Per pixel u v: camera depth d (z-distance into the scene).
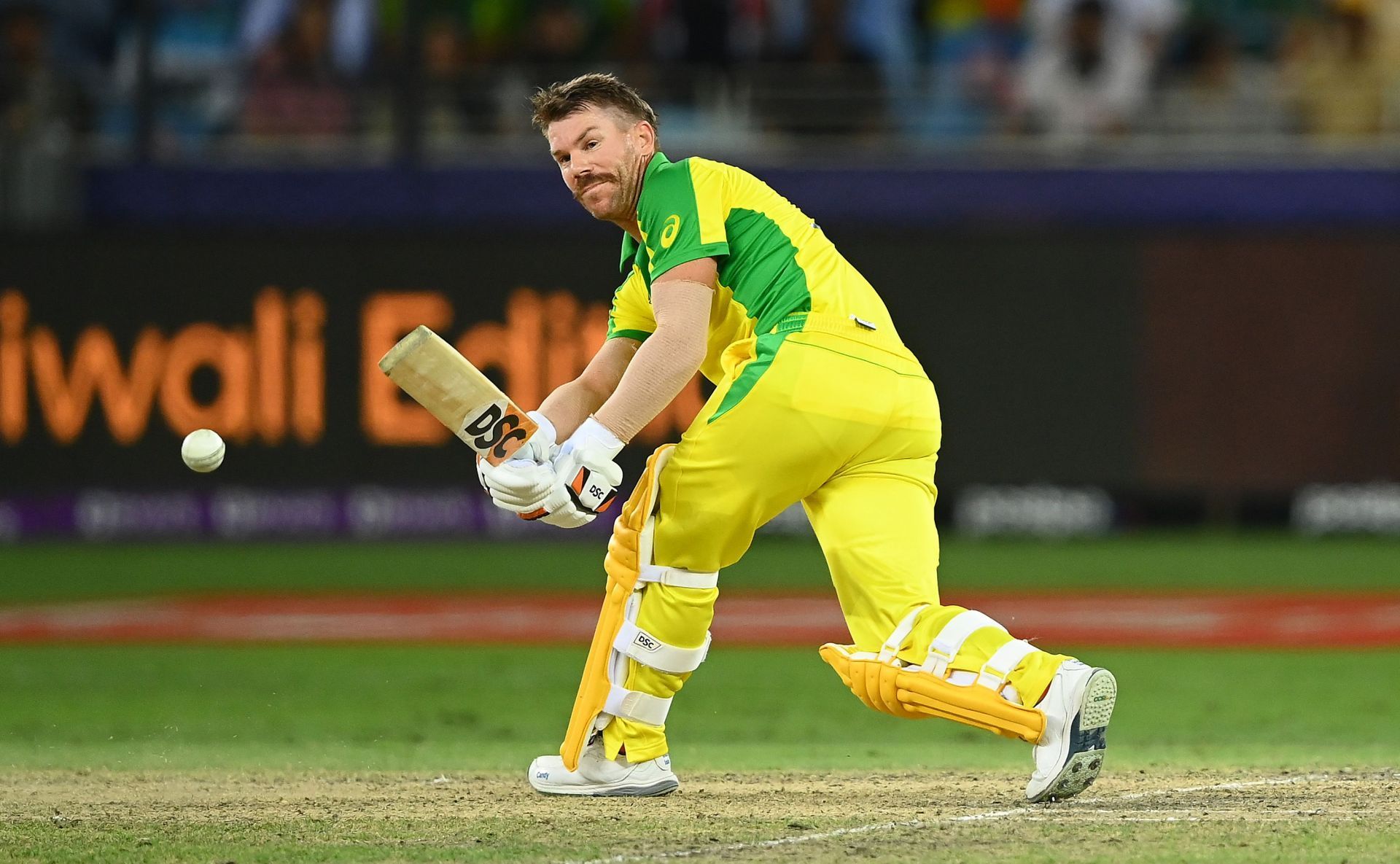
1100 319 47.03
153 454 46.81
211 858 12.05
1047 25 52.06
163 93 51.72
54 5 51.94
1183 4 52.03
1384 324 46.59
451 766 17.19
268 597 37.78
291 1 52.62
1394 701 24.06
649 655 14.13
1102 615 34.41
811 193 48.12
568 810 13.93
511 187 47.97
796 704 23.86
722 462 13.60
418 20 48.19
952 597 37.25
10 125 50.56
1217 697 24.48
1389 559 43.91
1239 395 46.88
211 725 22.11
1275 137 51.31
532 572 42.34
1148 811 13.56
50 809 14.23
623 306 15.12
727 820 13.34
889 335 14.02
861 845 12.21
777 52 51.81
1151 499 49.53
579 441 13.43
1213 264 46.81
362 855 12.09
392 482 47.25
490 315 46.72
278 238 46.69
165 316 46.66
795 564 43.72
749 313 13.97
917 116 51.88
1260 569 42.28
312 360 46.78
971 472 47.50
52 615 34.78
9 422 46.75
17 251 46.53
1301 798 14.20
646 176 14.02
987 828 12.84
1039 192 48.03
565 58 51.78
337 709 23.58
